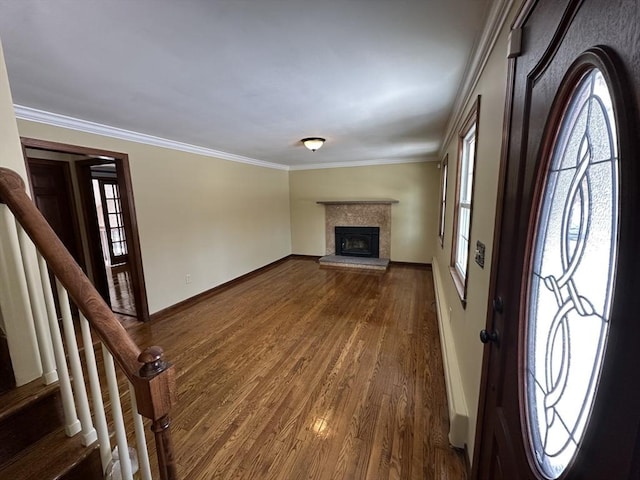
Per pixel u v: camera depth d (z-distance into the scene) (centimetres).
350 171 612
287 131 323
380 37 139
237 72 172
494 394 111
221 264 462
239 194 501
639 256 42
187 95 206
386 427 180
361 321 334
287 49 147
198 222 414
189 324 333
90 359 96
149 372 78
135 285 333
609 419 46
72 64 156
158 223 353
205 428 182
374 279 500
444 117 274
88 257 375
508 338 97
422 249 581
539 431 78
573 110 65
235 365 249
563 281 68
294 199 675
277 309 375
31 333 116
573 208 65
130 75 172
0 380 110
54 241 95
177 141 365
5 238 109
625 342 44
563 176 69
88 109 233
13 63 152
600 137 55
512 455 88
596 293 54
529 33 85
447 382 195
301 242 683
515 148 95
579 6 58
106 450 101
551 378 72
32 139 238
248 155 493
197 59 155
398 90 205
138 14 116
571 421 61
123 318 351
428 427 179
